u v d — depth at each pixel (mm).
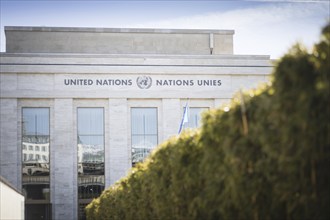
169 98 71062
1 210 35000
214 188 18781
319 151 14500
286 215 17109
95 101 70625
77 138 70062
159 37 76500
